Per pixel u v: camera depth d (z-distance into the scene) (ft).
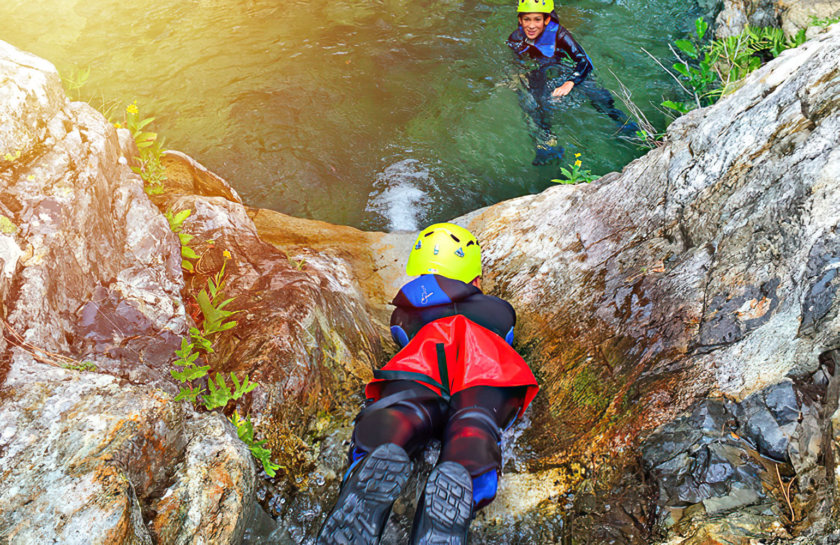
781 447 6.47
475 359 8.04
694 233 9.12
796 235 7.41
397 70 20.52
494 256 12.78
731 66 15.70
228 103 18.94
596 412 8.17
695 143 9.96
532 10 19.04
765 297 7.43
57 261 6.79
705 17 21.56
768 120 8.80
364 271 13.14
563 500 7.44
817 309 6.79
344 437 8.27
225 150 17.12
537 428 8.59
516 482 7.79
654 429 7.25
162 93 19.42
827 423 6.22
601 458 7.52
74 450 5.32
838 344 6.56
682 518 6.33
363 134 17.81
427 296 9.09
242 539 6.55
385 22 23.52
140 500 5.62
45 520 4.80
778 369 6.87
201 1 25.38
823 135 7.86
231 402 7.63
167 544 5.55
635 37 21.54
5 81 7.25
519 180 16.31
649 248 9.74
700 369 7.46
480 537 7.25
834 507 5.61
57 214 6.93
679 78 19.03
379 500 6.17
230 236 10.36
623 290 9.52
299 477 7.69
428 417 7.54
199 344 8.09
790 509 6.00
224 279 9.47
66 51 21.61
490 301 9.04
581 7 23.40
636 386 7.95
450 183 16.24
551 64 19.71
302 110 18.71
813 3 16.11
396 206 15.49
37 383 5.79
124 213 8.45
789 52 9.75
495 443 7.18
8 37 22.29
